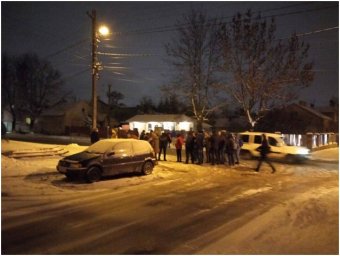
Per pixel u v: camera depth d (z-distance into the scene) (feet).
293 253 21.33
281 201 35.91
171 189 41.70
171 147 106.32
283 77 103.50
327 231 25.79
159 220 28.12
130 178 47.96
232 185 45.11
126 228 25.84
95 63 77.41
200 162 65.31
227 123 196.95
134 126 162.61
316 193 40.47
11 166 51.21
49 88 205.67
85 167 43.34
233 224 27.27
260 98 105.50
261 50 104.12
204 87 122.11
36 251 21.01
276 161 72.49
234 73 106.63
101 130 109.81
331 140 120.78
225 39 106.52
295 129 159.02
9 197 35.40
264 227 26.58
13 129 207.41
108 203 33.88
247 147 74.33
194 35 120.06
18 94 202.90
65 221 27.40
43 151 67.41
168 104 207.62
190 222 27.68
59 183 43.01
